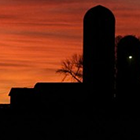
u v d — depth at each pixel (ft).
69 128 319.68
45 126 328.70
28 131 305.73
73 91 494.18
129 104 470.39
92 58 485.97
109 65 485.56
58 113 426.92
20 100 522.06
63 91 499.51
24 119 372.17
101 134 296.71
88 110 446.19
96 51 485.56
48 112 437.58
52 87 508.94
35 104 510.17
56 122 350.43
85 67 489.26
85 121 356.38
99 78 485.15
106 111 433.07
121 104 469.98
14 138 280.92
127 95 516.32
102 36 486.38
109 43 486.38
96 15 488.85
